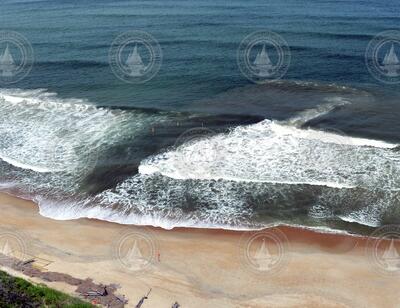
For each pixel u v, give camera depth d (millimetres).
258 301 14719
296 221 18625
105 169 22391
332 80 32062
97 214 19500
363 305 14523
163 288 15266
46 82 33500
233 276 15812
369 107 27484
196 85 31859
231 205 19641
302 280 15602
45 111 28609
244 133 24609
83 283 15219
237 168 21750
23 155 23891
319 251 16984
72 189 21203
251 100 29047
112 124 26562
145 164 22469
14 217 19422
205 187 20750
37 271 15750
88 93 31234
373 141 23422
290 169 21516
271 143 23562
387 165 21500
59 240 17859
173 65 35719
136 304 14461
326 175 21000
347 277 15703
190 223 18766
